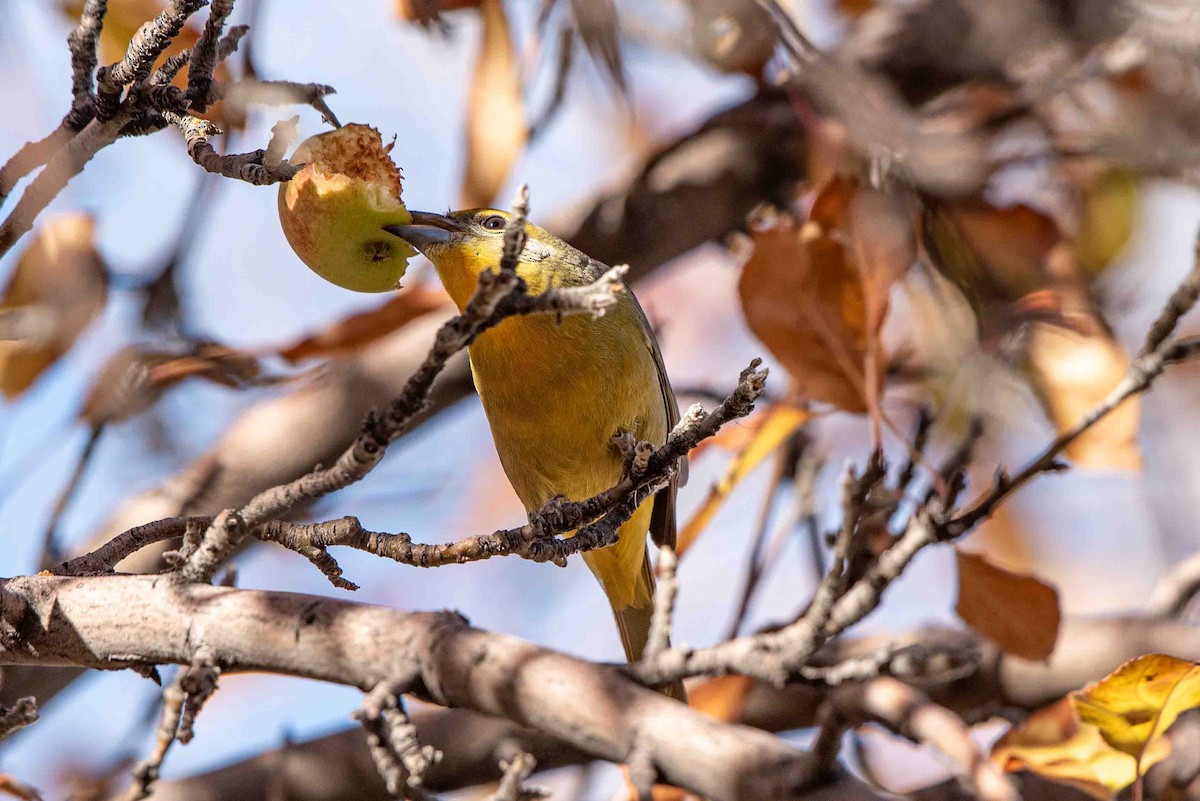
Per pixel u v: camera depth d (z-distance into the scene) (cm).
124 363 1012
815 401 852
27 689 968
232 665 570
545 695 521
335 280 650
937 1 1201
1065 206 1126
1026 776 795
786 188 1180
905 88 1181
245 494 1030
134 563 978
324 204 623
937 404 976
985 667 1021
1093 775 666
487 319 492
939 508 589
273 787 1005
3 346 934
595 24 1021
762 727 1016
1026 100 1137
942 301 1006
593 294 484
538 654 531
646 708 514
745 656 543
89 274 950
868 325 828
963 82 1184
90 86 598
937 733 480
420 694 546
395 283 655
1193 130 1095
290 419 1046
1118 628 1034
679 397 1211
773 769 488
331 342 1027
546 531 617
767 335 840
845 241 861
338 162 625
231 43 596
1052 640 728
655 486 644
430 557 605
